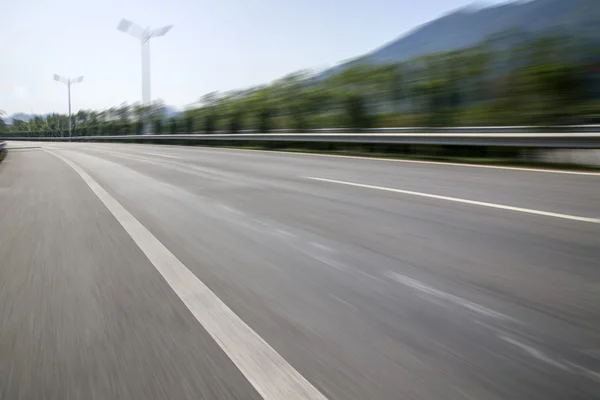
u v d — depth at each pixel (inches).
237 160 564.7
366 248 147.7
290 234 172.7
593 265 121.3
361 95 864.9
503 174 324.8
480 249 140.1
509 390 65.4
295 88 1179.9
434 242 151.0
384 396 65.1
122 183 366.9
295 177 360.8
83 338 88.5
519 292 104.0
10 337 90.4
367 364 74.5
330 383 69.0
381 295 106.0
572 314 91.0
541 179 293.1
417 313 94.7
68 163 644.7
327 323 91.7
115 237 180.4
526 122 605.9
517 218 180.5
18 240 182.4
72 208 256.2
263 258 142.5
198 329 90.9
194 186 330.0
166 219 213.3
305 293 109.8
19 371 76.4
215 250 155.0
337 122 939.3
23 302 110.8
